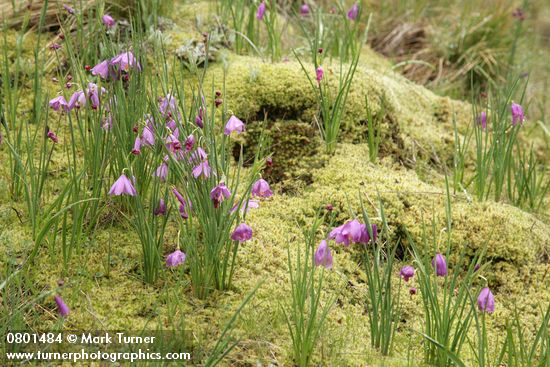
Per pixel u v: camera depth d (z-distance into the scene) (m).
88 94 3.17
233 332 2.83
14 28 4.52
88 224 3.31
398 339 2.97
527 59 6.19
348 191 3.68
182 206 2.96
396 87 4.66
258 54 4.76
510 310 3.30
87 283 2.99
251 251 3.27
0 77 4.18
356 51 5.12
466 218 3.62
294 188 3.79
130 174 2.93
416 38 6.14
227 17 4.96
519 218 3.71
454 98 5.60
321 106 3.96
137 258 3.17
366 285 3.26
